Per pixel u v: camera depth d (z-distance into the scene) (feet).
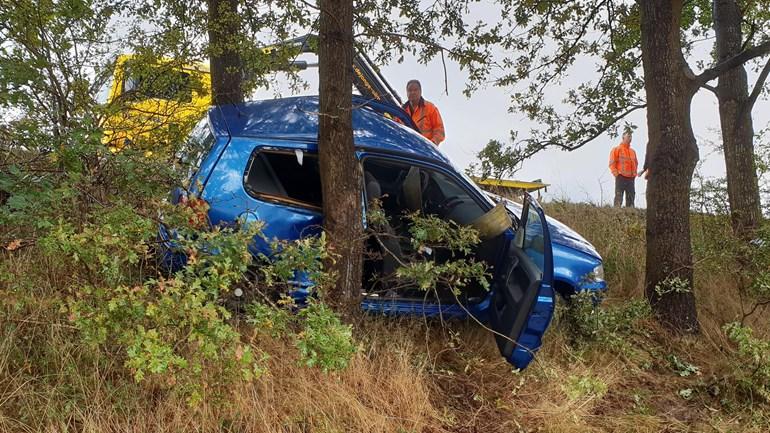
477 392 14.48
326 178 13.80
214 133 14.70
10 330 10.71
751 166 25.68
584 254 17.57
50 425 9.75
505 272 15.31
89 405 10.27
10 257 10.77
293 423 11.32
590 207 30.89
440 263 16.01
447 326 15.76
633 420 14.28
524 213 15.81
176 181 11.91
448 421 13.11
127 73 14.43
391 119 17.87
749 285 19.99
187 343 9.56
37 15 11.73
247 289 11.66
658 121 19.51
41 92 11.94
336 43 13.65
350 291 13.70
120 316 8.80
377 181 16.22
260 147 14.48
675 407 15.39
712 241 21.07
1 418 9.56
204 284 9.68
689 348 18.28
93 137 10.47
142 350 8.65
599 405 14.92
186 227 10.56
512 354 14.29
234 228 12.23
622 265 23.07
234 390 10.46
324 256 11.47
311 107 16.26
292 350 11.95
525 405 14.32
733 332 16.07
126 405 10.41
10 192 10.21
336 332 10.03
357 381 12.69
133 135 13.43
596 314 16.81
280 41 18.54
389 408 12.62
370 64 19.62
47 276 10.89
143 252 10.09
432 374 14.56
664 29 19.36
